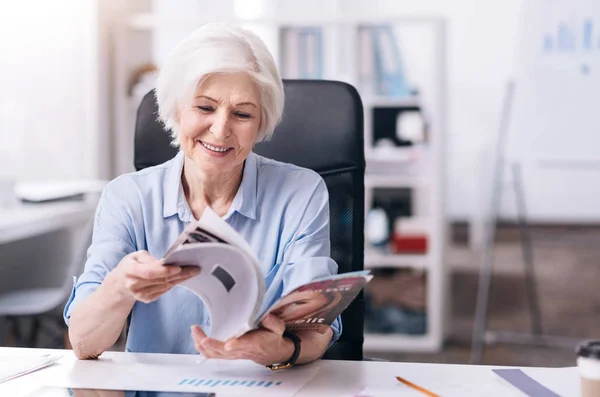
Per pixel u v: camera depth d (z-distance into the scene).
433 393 1.06
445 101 3.61
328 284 1.04
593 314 4.39
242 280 1.08
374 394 1.06
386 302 4.20
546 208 7.45
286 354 1.14
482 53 7.35
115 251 1.33
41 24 3.28
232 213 1.37
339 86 1.58
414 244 3.80
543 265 5.76
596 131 3.54
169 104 1.30
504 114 3.68
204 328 1.36
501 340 3.84
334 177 1.56
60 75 3.32
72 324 1.22
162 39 5.72
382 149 4.00
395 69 3.88
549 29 3.59
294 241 1.37
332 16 3.61
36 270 3.19
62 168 3.35
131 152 3.59
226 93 1.25
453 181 7.56
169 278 1.08
